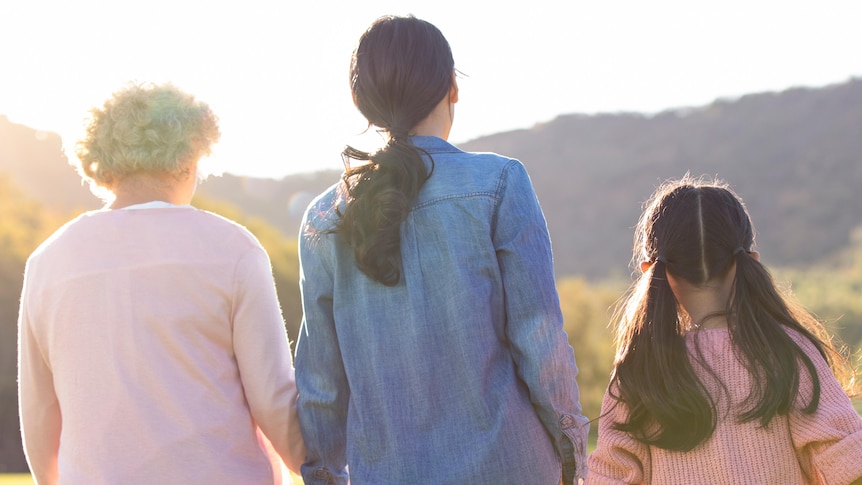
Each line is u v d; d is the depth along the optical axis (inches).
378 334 85.0
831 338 92.4
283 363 90.7
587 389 1197.1
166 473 82.5
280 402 89.6
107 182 90.0
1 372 1024.9
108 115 87.8
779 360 83.0
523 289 83.3
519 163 87.8
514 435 81.9
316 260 89.6
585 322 1274.6
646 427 87.8
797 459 84.4
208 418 85.0
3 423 1022.4
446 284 83.3
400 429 83.0
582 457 84.1
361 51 87.1
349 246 87.4
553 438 84.5
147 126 87.0
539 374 82.0
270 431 90.7
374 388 84.9
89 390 83.9
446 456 81.6
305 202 4399.6
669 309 87.0
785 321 87.3
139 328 84.6
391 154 83.9
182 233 88.0
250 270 89.3
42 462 91.5
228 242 89.4
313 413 89.5
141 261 86.0
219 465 84.4
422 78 85.5
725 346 86.1
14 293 1064.2
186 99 90.2
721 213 87.7
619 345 92.3
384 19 88.0
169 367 84.7
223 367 87.9
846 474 79.8
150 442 82.7
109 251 86.4
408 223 84.7
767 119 5162.4
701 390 84.2
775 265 3988.7
